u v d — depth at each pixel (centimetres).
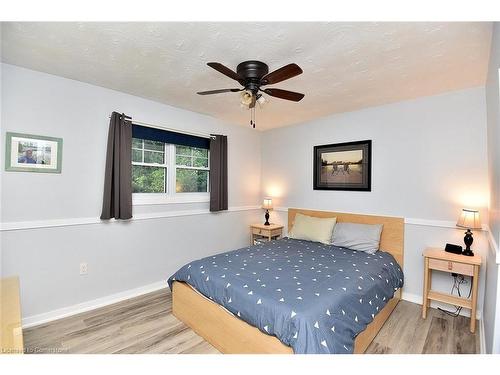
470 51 186
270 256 266
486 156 247
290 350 150
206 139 373
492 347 151
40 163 232
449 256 240
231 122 406
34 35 172
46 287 237
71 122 249
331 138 364
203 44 182
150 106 305
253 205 447
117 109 278
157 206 319
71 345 200
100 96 266
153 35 171
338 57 197
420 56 195
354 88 260
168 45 184
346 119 347
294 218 408
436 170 277
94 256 265
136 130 295
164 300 284
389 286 237
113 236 279
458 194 263
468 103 258
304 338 139
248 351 172
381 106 316
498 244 154
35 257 231
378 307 205
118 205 273
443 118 272
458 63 205
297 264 239
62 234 245
